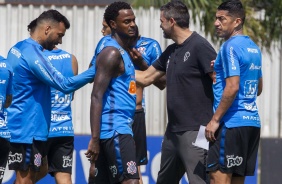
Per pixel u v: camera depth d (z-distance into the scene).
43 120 20.69
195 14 29.53
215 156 19.50
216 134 19.52
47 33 20.95
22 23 33.19
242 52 19.36
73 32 33.28
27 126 20.53
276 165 30.81
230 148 19.41
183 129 20.58
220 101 19.23
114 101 18.91
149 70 21.88
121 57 18.94
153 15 33.00
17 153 20.58
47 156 22.28
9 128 20.55
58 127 22.00
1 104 19.28
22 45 20.59
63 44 33.25
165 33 20.88
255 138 19.92
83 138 29.20
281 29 30.75
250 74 19.56
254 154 20.09
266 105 34.44
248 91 19.58
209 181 20.50
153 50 24.41
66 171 22.23
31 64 20.22
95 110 18.61
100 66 18.67
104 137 18.88
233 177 20.14
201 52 20.33
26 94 20.52
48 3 33.25
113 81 18.95
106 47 18.78
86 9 33.31
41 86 20.62
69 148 22.30
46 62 20.14
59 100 22.08
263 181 30.75
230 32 19.81
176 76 20.66
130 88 19.16
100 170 19.41
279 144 30.81
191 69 20.47
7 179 28.00
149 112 33.56
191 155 20.55
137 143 24.11
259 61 19.89
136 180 18.97
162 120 33.59
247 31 30.02
